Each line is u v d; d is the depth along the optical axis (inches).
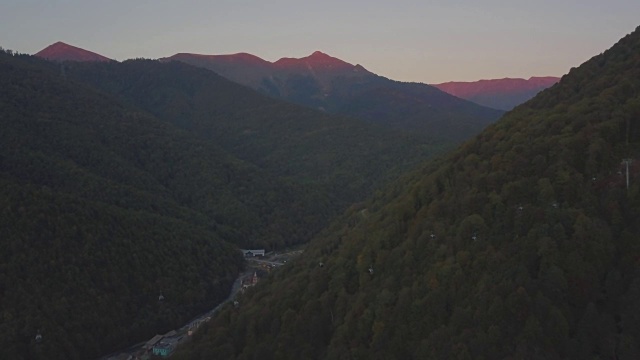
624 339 1756.9
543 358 1768.0
